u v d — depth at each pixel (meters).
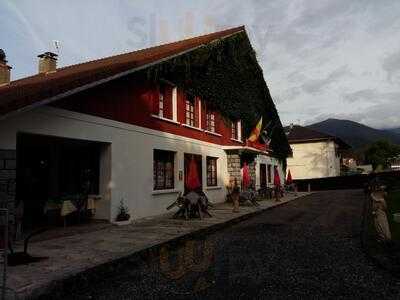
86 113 11.28
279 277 6.38
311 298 5.32
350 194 30.39
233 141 23.75
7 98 9.06
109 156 12.26
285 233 11.07
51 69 18.98
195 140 18.41
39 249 8.05
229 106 22.97
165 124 15.76
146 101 14.45
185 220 13.40
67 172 13.45
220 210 17.06
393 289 5.70
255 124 27.52
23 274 5.97
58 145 12.83
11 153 8.78
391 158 58.53
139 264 7.59
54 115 10.09
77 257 7.24
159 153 15.65
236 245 9.30
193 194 13.99
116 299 5.49
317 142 48.34
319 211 17.75
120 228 11.40
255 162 26.95
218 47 20.80
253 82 27.36
